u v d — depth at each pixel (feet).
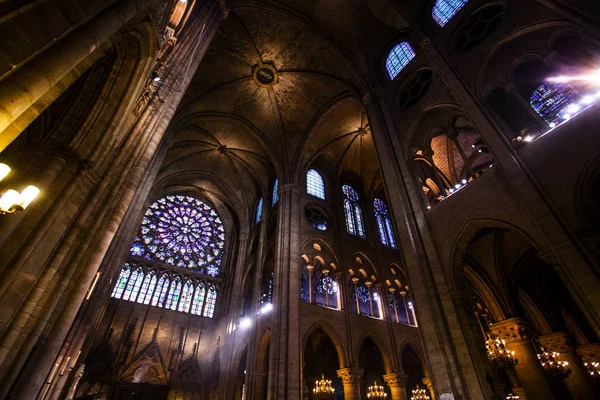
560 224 27.91
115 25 18.25
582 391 49.90
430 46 50.85
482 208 36.45
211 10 50.24
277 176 84.79
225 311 90.38
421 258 40.47
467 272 53.31
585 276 25.18
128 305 83.82
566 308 63.87
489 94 44.47
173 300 91.56
